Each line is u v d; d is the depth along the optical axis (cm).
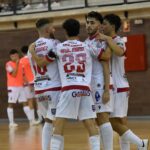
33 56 750
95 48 725
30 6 1958
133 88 1728
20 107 1895
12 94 1634
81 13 1766
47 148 779
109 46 735
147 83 1708
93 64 741
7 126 1617
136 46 1719
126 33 1733
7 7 1975
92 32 740
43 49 742
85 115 718
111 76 774
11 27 1909
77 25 728
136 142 786
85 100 716
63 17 1808
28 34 1889
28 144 1095
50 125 780
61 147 732
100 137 772
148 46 1708
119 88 779
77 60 715
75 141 1122
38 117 1700
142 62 1709
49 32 773
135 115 1725
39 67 750
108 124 738
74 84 708
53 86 745
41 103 772
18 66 1642
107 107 740
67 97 710
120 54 750
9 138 1229
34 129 1473
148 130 1298
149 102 1708
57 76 748
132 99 1730
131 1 1728
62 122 719
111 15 782
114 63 779
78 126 1503
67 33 729
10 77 1642
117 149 963
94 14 738
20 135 1301
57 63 744
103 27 776
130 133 786
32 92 1638
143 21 1709
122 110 783
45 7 1909
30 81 1628
